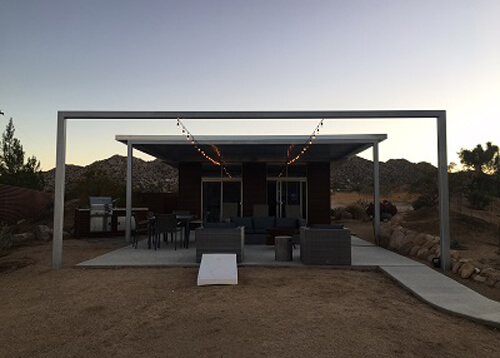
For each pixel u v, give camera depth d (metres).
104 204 12.02
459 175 14.12
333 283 5.44
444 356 3.01
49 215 15.91
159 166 69.25
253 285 5.31
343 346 3.18
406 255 7.94
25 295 4.94
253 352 3.06
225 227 7.14
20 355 3.05
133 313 4.09
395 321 3.82
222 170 14.89
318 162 14.49
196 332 3.50
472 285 5.32
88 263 6.75
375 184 9.62
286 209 14.23
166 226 8.47
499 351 3.12
